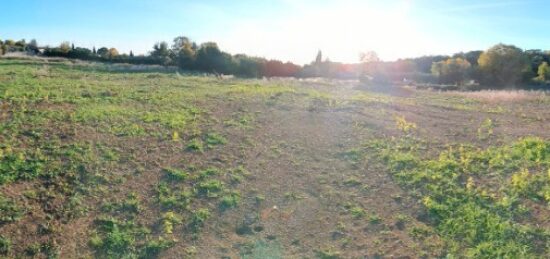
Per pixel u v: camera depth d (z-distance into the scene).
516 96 29.95
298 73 50.72
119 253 10.56
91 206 12.05
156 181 13.48
